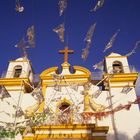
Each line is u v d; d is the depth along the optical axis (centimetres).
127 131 1925
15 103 2156
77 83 2228
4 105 2150
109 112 1930
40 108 2092
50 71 2314
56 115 1962
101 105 2084
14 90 2256
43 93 2189
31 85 2338
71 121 1933
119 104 2097
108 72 2380
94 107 2073
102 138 1808
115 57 2542
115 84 2242
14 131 1903
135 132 1917
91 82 2361
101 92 2189
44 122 1922
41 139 1816
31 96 2202
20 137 1905
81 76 2253
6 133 1897
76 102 2119
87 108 2066
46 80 2267
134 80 2247
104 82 2277
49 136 1819
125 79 2252
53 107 2105
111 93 2175
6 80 2298
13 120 2039
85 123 1889
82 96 2153
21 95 2212
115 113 2036
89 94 2150
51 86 2244
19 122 1980
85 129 1831
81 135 1806
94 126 1836
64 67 2402
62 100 2139
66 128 1839
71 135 1811
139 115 2017
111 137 1897
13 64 2556
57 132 1830
